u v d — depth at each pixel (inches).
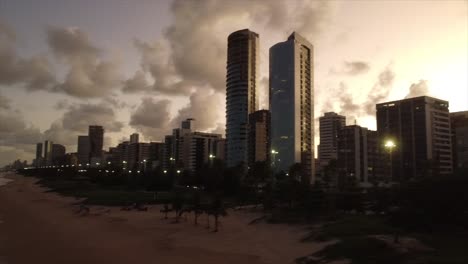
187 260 1427.2
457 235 1461.6
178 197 3053.6
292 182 3026.6
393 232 1567.4
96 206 3560.5
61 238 1909.4
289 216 2442.2
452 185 1622.8
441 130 6363.2
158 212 3075.8
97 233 2062.0
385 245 1312.7
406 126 6461.6
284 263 1343.5
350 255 1278.3
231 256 1477.6
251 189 4035.4
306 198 2699.3
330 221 2114.9
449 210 1619.1
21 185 7755.9
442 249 1253.7
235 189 4439.0
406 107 6496.1
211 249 1616.6
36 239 1891.0
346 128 6998.0
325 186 3624.5
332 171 4475.9
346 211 2554.1
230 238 1887.3
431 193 1651.1
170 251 1587.1
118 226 2315.5
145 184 5674.2
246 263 1365.7
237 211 3068.4
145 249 1632.6
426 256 1162.0
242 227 2258.9
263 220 2413.9
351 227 1742.1
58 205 3772.1
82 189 5757.9
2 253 1584.6
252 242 1761.8
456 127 6555.1
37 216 2864.2
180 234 2018.9
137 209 3267.7
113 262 1418.6
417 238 1408.7
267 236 1903.3
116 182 6274.6
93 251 1604.3
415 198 1695.4
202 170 5580.7
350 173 6515.8
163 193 4751.5
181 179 6077.8
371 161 6889.8
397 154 6520.7
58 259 1477.6
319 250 1428.4
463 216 1604.3
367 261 1202.0
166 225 2347.4
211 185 4726.9
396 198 1825.8
